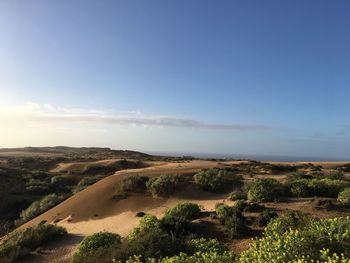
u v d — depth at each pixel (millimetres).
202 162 59031
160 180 28016
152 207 25453
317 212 15992
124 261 9992
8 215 38969
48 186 50344
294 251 6281
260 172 37375
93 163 74500
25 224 28062
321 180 22016
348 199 17062
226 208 17422
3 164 79062
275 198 19625
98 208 26297
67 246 18078
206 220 17219
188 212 18844
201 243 10602
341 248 6363
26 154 139125
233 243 14281
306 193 20328
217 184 28328
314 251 6320
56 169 74250
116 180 30609
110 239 14891
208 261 7496
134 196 27594
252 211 17422
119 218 23891
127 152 140000
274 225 9719
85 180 48031
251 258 6719
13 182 50125
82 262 12164
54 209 28859
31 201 42625
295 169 41812
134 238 11961
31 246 17859
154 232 11406
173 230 15914
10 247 17125
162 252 10117
